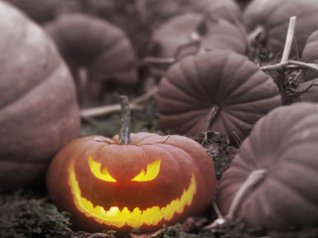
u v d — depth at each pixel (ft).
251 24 5.27
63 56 6.70
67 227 4.43
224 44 5.37
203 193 4.31
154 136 4.47
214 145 4.52
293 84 4.53
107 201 4.33
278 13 5.02
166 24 6.21
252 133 4.12
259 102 4.47
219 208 4.20
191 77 4.65
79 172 4.41
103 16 7.10
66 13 7.06
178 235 4.12
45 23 7.02
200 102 4.67
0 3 5.17
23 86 4.91
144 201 4.30
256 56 5.06
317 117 3.91
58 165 4.66
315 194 3.75
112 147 4.34
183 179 4.28
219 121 4.59
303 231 3.78
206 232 4.05
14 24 5.05
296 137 3.88
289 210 3.78
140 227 4.34
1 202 4.74
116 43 6.69
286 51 4.59
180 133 4.75
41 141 4.93
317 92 4.42
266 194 3.86
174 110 4.76
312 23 4.84
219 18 5.65
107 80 6.77
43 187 5.11
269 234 3.85
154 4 7.13
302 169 3.78
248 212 3.94
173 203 4.30
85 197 4.40
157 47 6.08
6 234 4.32
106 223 4.39
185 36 5.99
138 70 6.79
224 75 4.55
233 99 4.53
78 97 6.74
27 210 4.48
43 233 4.40
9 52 4.92
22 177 4.97
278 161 3.92
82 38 6.64
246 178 4.06
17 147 4.87
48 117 4.98
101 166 4.29
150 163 4.27
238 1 7.27
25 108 4.88
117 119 5.95
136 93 6.75
